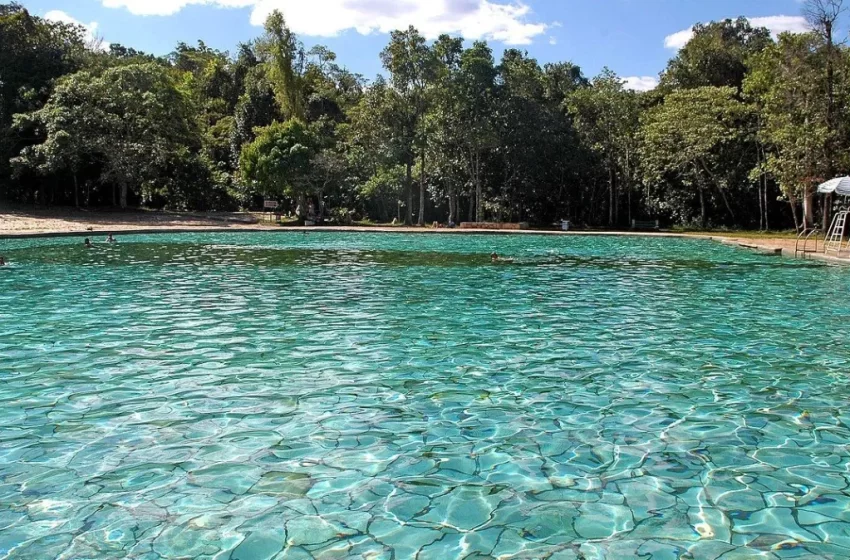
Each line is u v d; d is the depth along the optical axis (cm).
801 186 2725
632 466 424
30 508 362
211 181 4050
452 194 3731
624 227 3744
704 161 3444
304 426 489
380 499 377
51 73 3588
